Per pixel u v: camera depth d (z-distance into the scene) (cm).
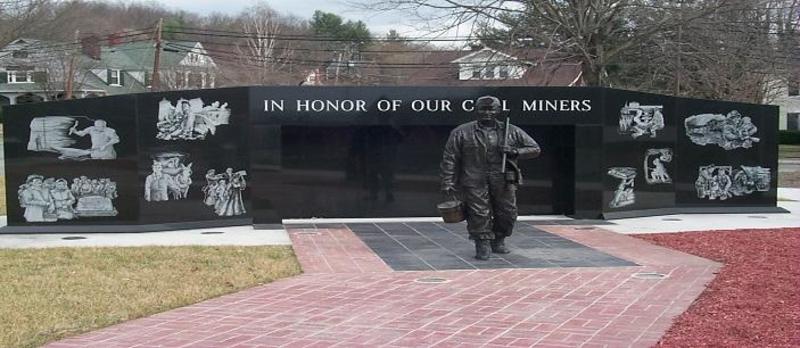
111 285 868
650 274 930
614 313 725
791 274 904
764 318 691
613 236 1283
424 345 619
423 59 5084
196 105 1422
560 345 615
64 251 1126
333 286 869
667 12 3189
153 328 682
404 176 1588
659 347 605
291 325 688
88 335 660
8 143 1388
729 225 1441
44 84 6462
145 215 1391
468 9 3177
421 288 854
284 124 1448
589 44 3206
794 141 5834
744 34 3447
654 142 1595
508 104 1493
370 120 1467
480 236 1042
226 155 1441
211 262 1027
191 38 7200
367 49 6456
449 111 1481
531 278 911
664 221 1505
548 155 1609
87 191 1388
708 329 657
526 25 3152
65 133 1385
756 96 3797
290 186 1567
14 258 1064
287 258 1065
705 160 1650
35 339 643
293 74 6550
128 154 1388
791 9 3631
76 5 5497
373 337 645
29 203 1388
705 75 3572
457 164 1049
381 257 1076
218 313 738
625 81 3881
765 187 1681
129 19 6950
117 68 7512
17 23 4659
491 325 682
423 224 1470
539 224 1455
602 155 1516
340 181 1577
